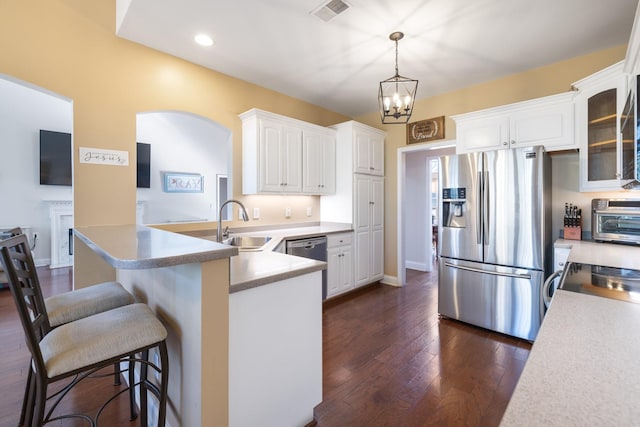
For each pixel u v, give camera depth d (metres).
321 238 3.51
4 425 1.59
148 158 5.90
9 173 4.81
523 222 2.61
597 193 2.71
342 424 1.66
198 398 1.22
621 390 0.55
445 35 2.50
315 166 3.83
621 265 1.69
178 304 1.38
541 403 0.52
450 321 3.08
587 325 0.87
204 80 3.07
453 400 1.85
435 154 5.34
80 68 2.36
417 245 5.61
